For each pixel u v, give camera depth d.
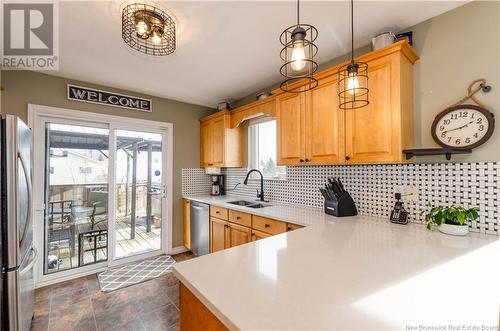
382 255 1.10
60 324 1.85
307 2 1.50
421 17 1.67
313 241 1.33
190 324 0.92
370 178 2.03
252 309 0.67
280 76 2.67
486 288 0.78
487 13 1.46
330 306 0.68
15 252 1.45
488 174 1.45
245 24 1.73
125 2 1.49
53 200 2.63
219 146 3.39
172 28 1.73
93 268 2.85
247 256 1.10
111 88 2.97
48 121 2.61
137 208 3.25
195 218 3.28
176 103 3.57
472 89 1.50
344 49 2.09
